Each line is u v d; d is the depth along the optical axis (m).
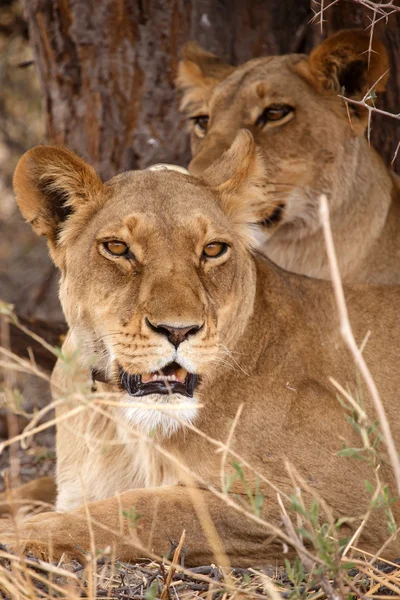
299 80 9.66
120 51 11.47
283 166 9.36
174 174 7.03
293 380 7.01
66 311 6.96
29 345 10.86
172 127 11.45
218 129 9.54
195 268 6.55
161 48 11.48
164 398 6.33
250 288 7.09
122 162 11.55
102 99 11.53
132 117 11.52
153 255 6.48
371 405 7.28
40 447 11.07
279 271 7.61
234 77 9.92
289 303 7.39
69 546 6.14
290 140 9.40
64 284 7.00
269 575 6.17
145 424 6.42
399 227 9.84
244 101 9.60
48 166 6.93
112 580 5.73
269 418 6.82
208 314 6.38
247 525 6.51
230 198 7.13
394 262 9.69
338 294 4.75
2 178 17.66
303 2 11.64
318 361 7.25
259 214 8.60
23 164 6.97
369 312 7.60
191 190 6.88
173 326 6.16
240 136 7.37
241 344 7.00
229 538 6.49
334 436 6.90
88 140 11.68
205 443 6.73
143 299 6.32
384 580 5.56
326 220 4.77
